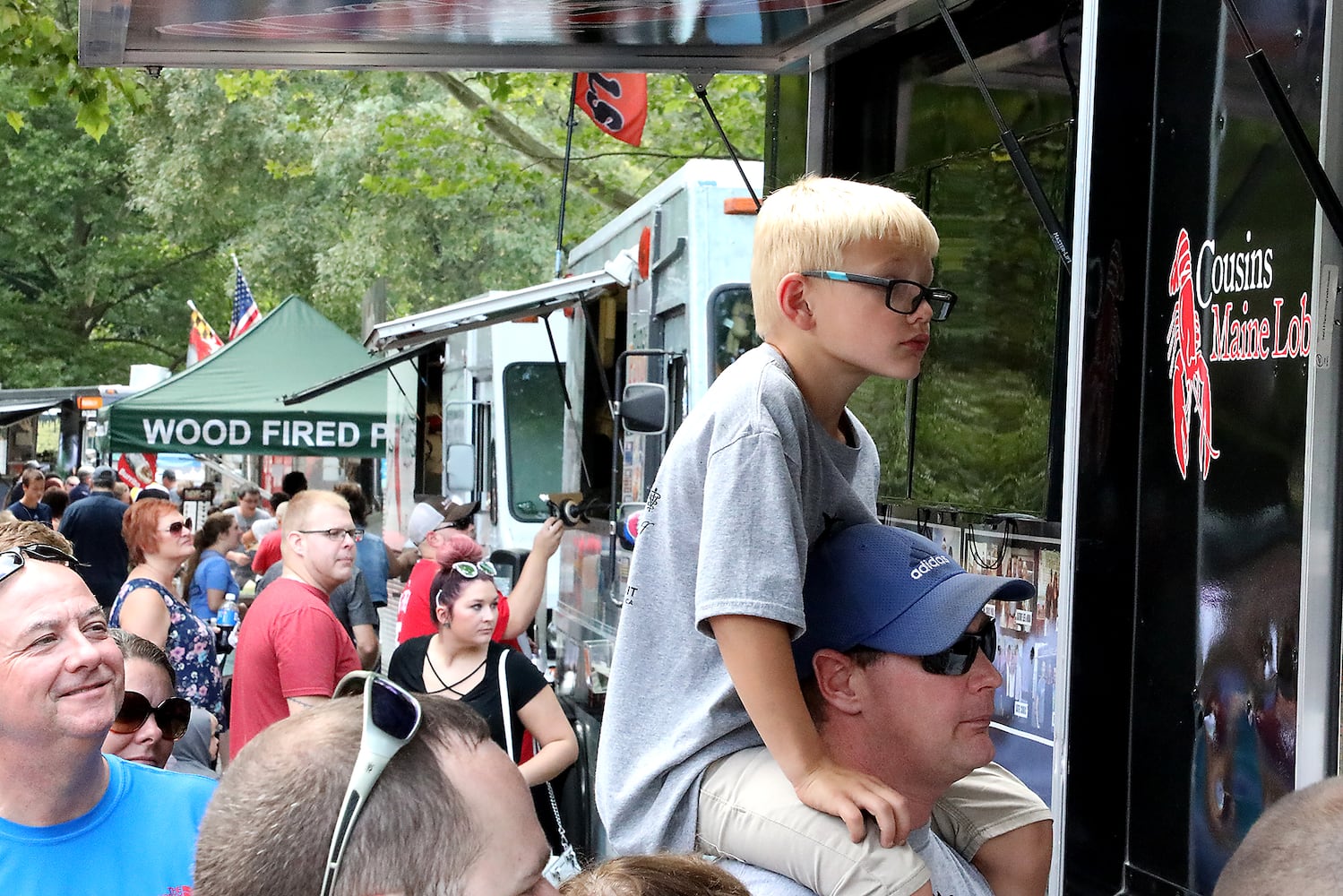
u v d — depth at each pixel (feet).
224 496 87.10
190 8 12.42
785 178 14.96
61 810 8.05
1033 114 11.84
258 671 17.19
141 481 78.33
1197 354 8.65
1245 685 8.11
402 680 17.04
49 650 7.87
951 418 12.79
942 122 13.15
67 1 55.77
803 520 7.43
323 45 13.93
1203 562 8.49
